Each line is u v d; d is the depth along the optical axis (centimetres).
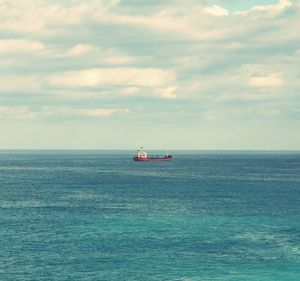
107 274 5091
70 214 8825
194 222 7981
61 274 5091
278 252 5950
